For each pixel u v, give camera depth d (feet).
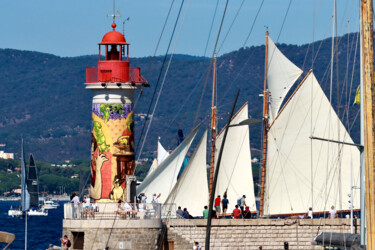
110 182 562.25
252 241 558.97
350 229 561.84
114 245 532.32
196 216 655.35
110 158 563.48
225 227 556.92
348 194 629.92
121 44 568.82
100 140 565.12
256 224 560.20
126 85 562.25
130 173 567.18
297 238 561.43
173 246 551.18
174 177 655.35
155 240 538.47
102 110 565.53
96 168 565.12
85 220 535.19
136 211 544.62
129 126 568.82
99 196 562.66
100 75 564.71
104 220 534.78
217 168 343.67
